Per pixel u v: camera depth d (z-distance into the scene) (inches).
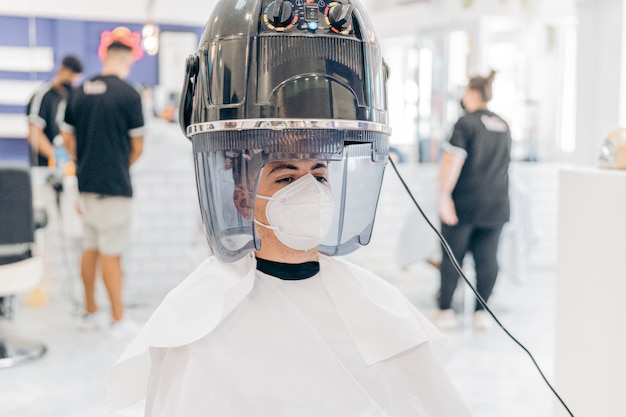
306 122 38.7
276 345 41.0
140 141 157.6
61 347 151.7
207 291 41.8
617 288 80.0
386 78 44.6
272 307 42.1
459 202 161.8
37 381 129.3
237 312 41.6
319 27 39.9
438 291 178.4
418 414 45.3
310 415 40.1
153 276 201.0
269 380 40.1
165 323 40.8
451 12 228.4
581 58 245.0
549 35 245.8
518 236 184.4
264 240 44.1
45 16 193.9
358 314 44.4
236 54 39.8
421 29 229.9
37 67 193.3
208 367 39.6
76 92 154.4
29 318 177.3
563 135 255.9
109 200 155.2
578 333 87.4
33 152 191.0
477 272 167.5
